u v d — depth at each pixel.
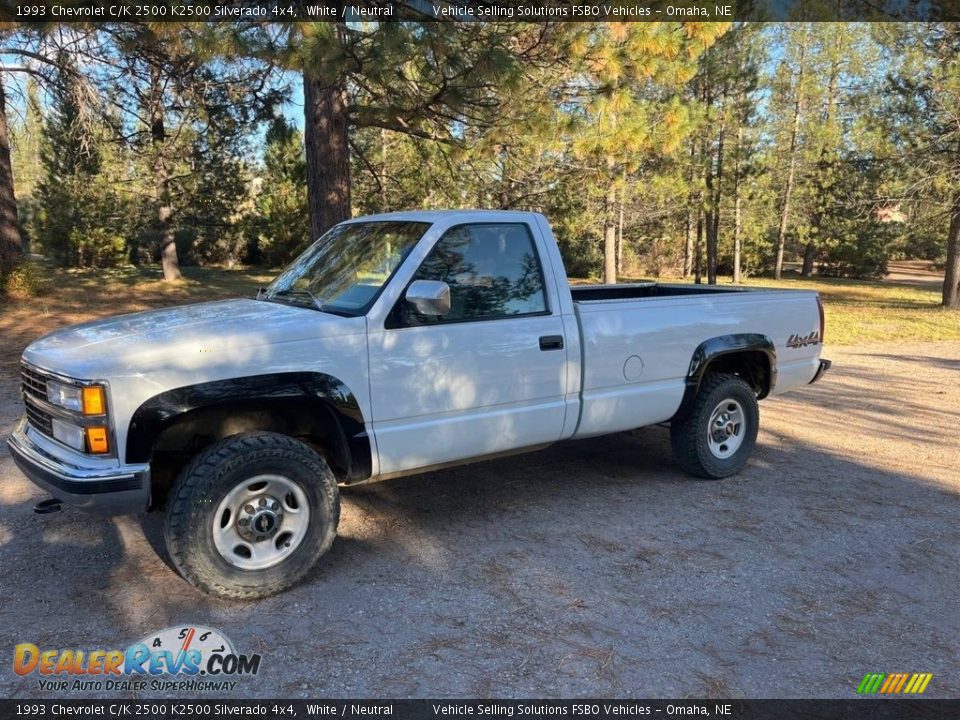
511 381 4.40
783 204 31.77
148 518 4.62
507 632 3.39
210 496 3.47
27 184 34.97
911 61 17.20
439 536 4.44
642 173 20.33
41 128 26.20
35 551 4.14
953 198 18.00
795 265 40.66
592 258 30.59
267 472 3.62
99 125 17.33
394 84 10.30
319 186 10.79
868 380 9.95
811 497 5.21
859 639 3.39
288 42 7.88
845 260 36.16
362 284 4.19
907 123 17.88
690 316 5.22
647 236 32.94
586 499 5.09
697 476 5.52
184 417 3.60
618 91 10.42
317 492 3.75
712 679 3.07
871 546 4.38
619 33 9.29
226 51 7.92
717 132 22.19
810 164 28.56
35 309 14.96
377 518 4.71
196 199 23.88
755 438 5.72
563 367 4.60
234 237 32.78
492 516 4.77
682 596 3.74
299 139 23.97
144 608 3.56
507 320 4.39
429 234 4.22
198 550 3.47
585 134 10.81
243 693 2.95
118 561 4.04
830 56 25.62
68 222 27.78
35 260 30.67
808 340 6.05
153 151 20.50
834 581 3.94
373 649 3.24
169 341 3.54
